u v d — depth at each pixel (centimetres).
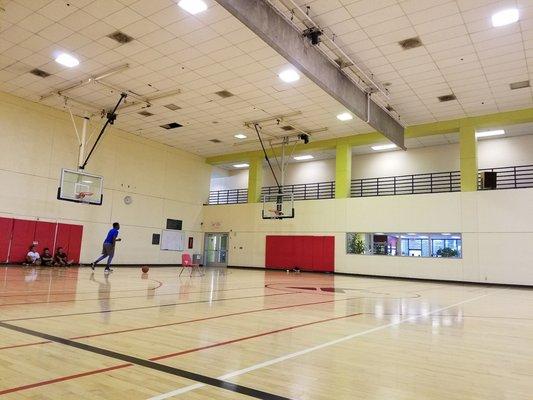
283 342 367
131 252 1828
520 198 1420
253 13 809
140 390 228
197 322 456
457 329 470
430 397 234
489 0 851
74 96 1408
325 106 1431
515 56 1075
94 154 1692
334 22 947
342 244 1781
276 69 1161
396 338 402
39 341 337
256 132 1744
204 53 1079
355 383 255
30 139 1481
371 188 1997
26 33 1012
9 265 1423
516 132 1639
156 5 877
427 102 1393
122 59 1127
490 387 255
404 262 1623
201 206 2212
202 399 217
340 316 541
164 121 1641
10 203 1430
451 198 1547
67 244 1589
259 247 2020
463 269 1491
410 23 941
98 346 326
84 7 893
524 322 546
